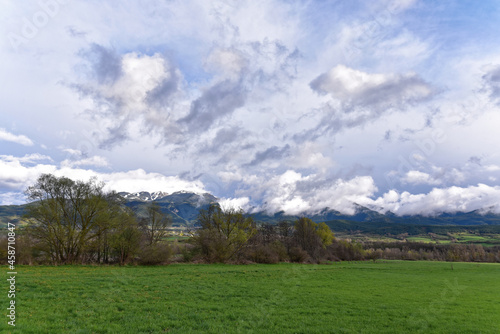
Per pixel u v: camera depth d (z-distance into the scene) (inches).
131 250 2253.9
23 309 711.7
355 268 2596.0
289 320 757.9
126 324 643.5
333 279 1711.4
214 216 2997.0
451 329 718.5
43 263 1995.6
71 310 742.5
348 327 711.7
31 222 1948.8
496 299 1167.6
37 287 999.0
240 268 2176.4
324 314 840.9
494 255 5497.1
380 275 2038.6
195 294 1049.5
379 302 1035.3
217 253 2731.3
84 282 1162.6
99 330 596.7
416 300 1095.0
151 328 625.3
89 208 2166.6
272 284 1391.5
